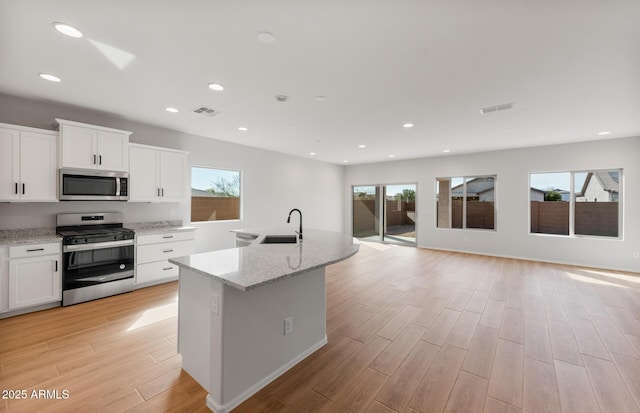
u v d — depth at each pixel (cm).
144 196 417
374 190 860
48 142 335
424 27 195
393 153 689
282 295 216
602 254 533
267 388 199
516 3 171
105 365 221
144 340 260
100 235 360
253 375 194
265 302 202
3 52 230
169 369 217
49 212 362
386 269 529
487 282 448
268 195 656
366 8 176
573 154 553
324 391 196
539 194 605
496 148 616
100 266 363
